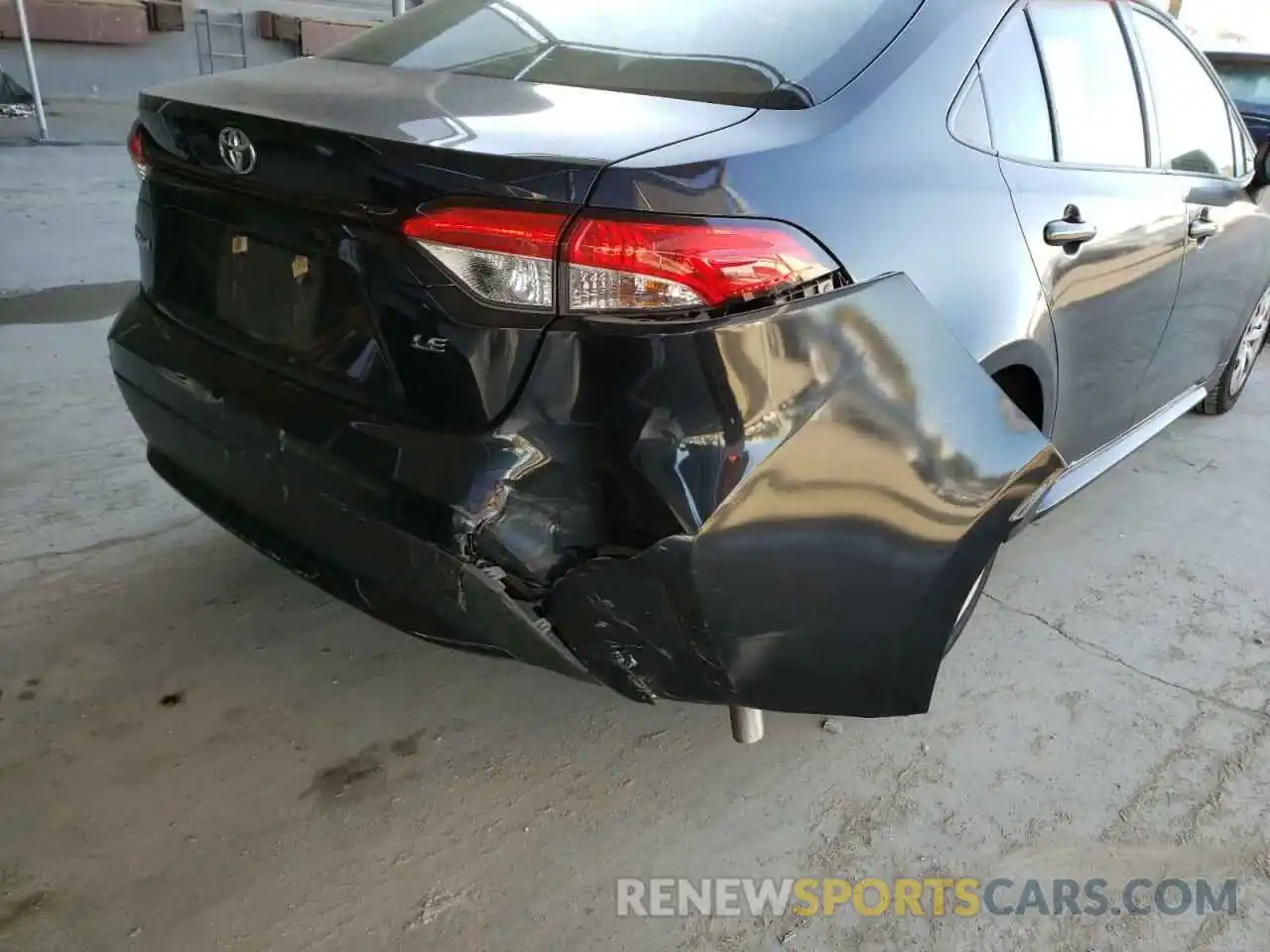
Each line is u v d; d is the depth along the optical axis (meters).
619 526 1.53
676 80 1.92
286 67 2.24
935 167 1.96
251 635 2.50
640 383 1.49
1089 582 3.06
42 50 8.67
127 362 2.19
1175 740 2.39
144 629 2.48
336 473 1.67
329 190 1.64
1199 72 3.29
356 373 1.71
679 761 2.22
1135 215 2.65
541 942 1.77
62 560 2.71
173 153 1.97
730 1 2.17
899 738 2.34
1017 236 2.16
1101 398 2.80
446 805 2.04
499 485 1.51
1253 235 3.57
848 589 1.71
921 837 2.06
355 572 1.77
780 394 1.57
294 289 1.79
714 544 1.54
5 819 1.92
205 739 2.16
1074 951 1.84
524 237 1.49
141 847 1.89
